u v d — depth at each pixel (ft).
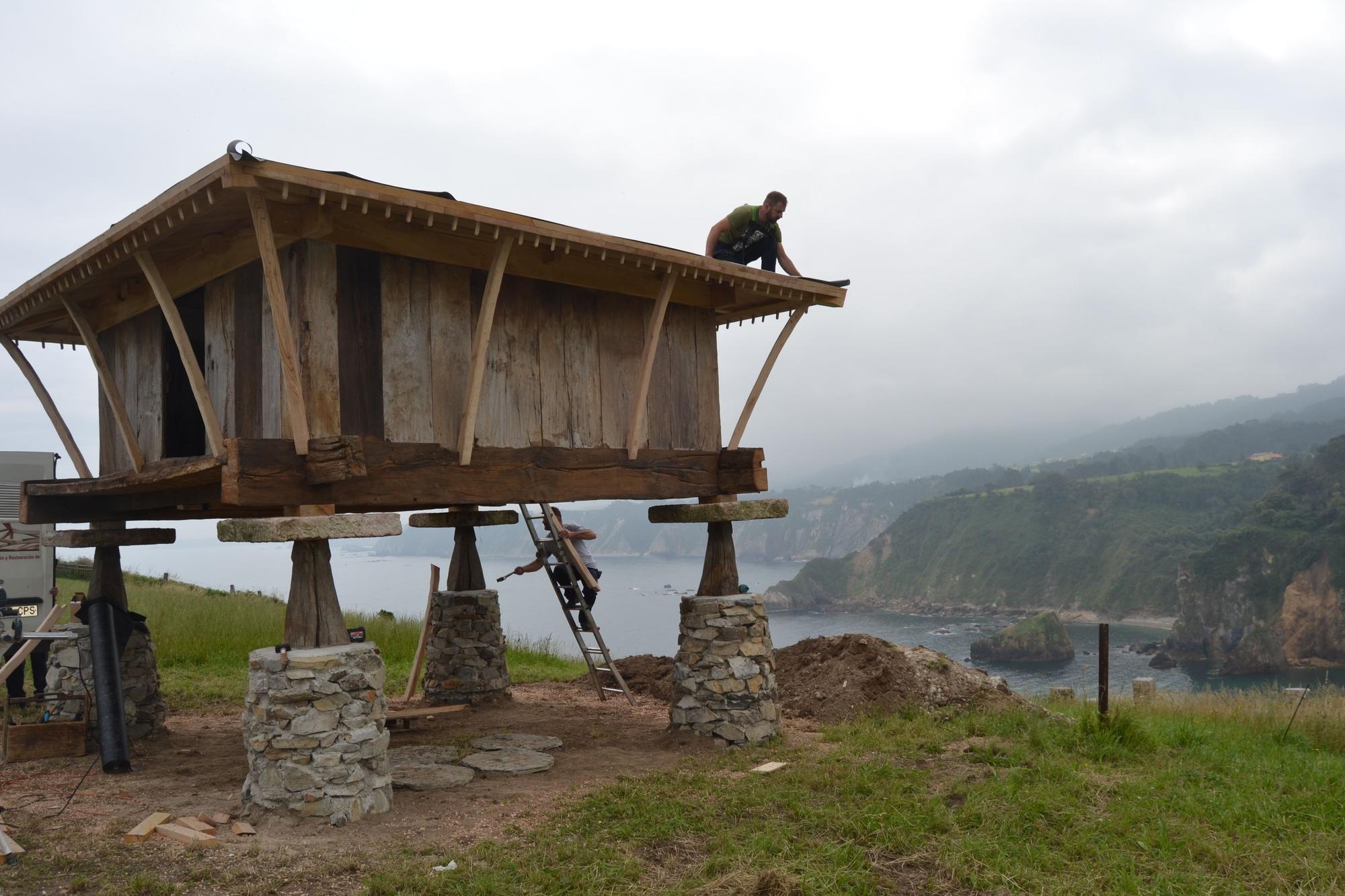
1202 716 40.63
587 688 43.04
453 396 23.27
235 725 32.22
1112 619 519.60
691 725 28.89
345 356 21.18
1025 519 650.02
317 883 16.66
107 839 18.58
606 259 24.30
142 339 27.07
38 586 40.32
